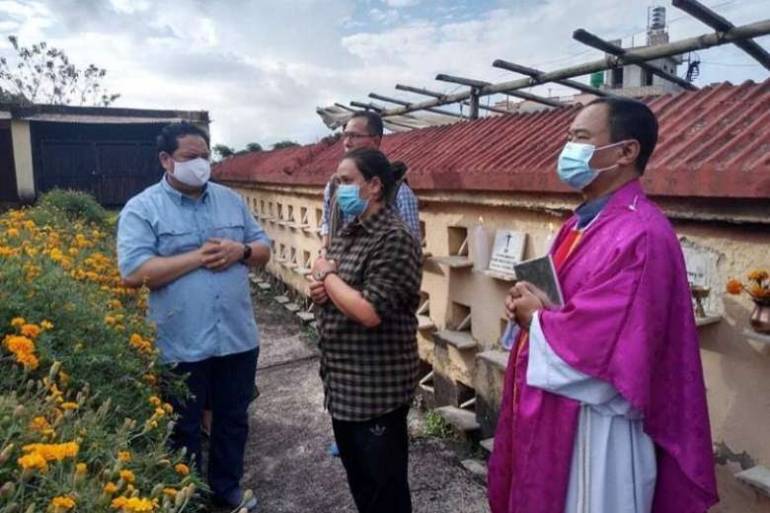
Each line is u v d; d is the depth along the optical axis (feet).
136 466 5.36
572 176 5.84
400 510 8.01
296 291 25.61
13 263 7.37
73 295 7.32
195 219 9.39
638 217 5.39
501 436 6.45
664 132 8.65
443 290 13.48
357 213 7.84
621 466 5.34
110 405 6.17
